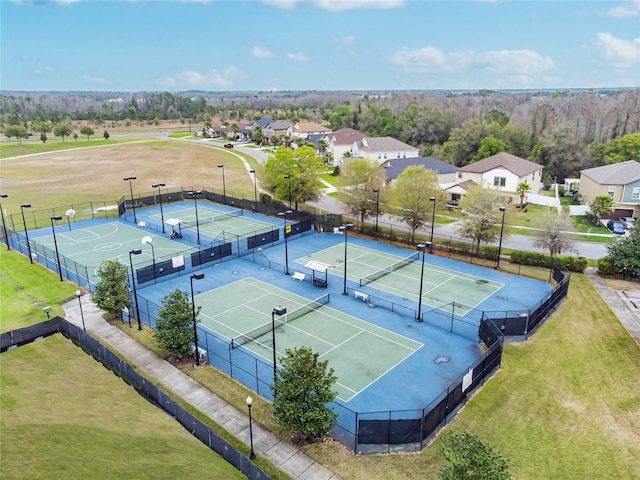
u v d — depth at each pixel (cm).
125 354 2542
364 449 1834
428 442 1869
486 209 4084
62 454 1516
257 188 7300
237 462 1647
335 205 6412
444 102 16875
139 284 3491
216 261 4062
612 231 5169
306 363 1820
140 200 5972
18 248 4259
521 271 3919
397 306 3189
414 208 4516
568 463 1761
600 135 9950
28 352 2408
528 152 9162
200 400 2150
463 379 2067
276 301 3272
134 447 1641
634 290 3503
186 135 16612
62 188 7194
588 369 2425
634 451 1825
